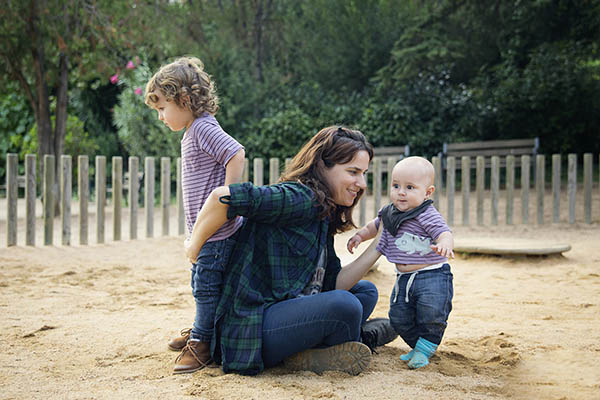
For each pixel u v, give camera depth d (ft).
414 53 48.75
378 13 55.26
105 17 37.32
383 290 17.40
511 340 11.66
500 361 10.21
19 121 55.62
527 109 51.29
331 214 10.06
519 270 20.53
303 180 9.64
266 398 8.21
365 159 9.83
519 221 33.91
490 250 22.34
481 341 11.64
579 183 46.26
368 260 10.42
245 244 9.48
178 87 9.99
